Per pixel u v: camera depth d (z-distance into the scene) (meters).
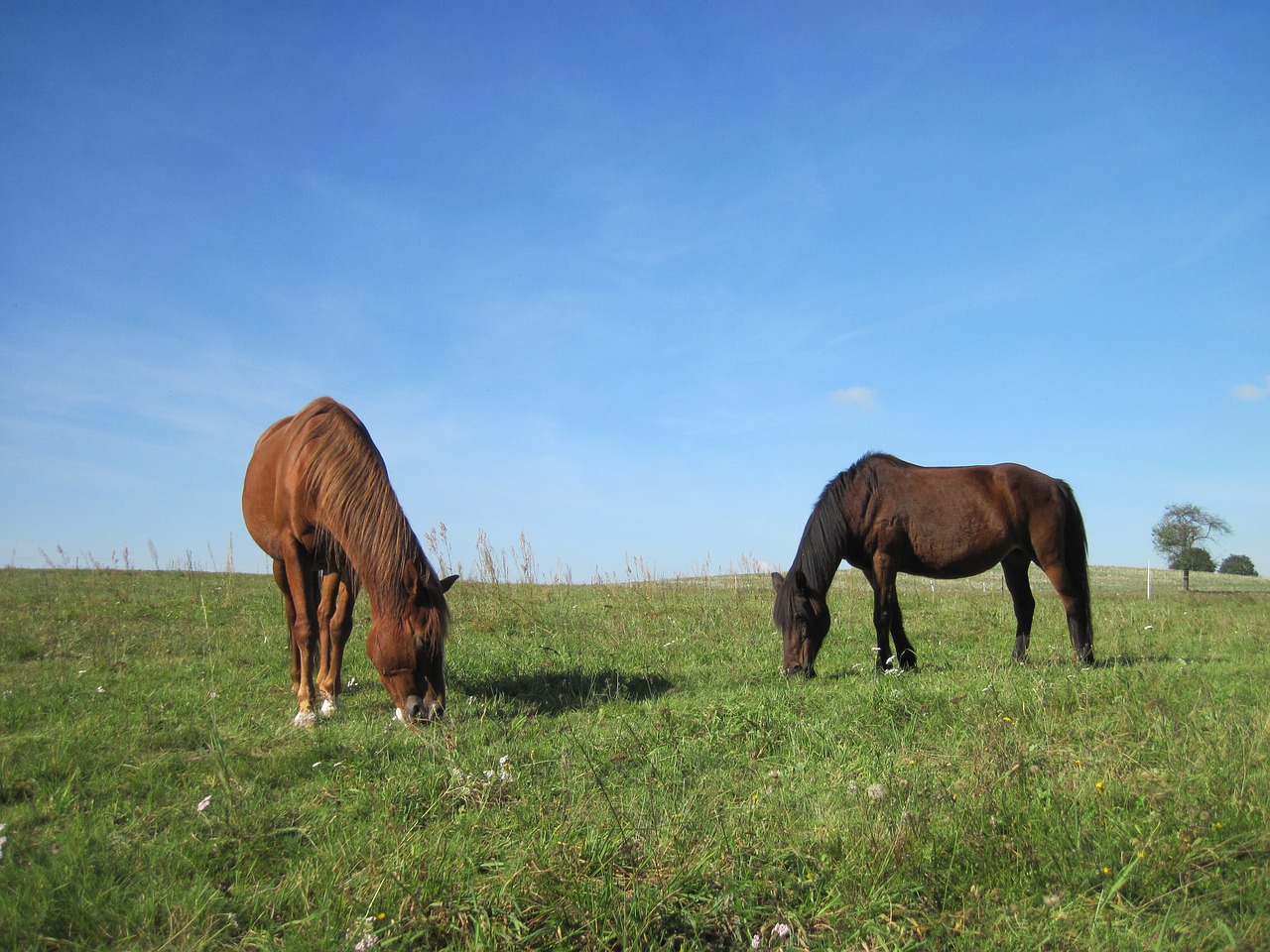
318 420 6.43
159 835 3.71
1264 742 4.37
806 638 8.11
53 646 8.54
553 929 2.78
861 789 4.11
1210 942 2.63
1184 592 23.66
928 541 8.37
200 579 15.20
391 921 2.80
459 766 4.47
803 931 2.81
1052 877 3.12
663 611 12.26
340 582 6.71
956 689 6.32
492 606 11.41
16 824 3.84
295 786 4.47
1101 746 4.57
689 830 3.44
